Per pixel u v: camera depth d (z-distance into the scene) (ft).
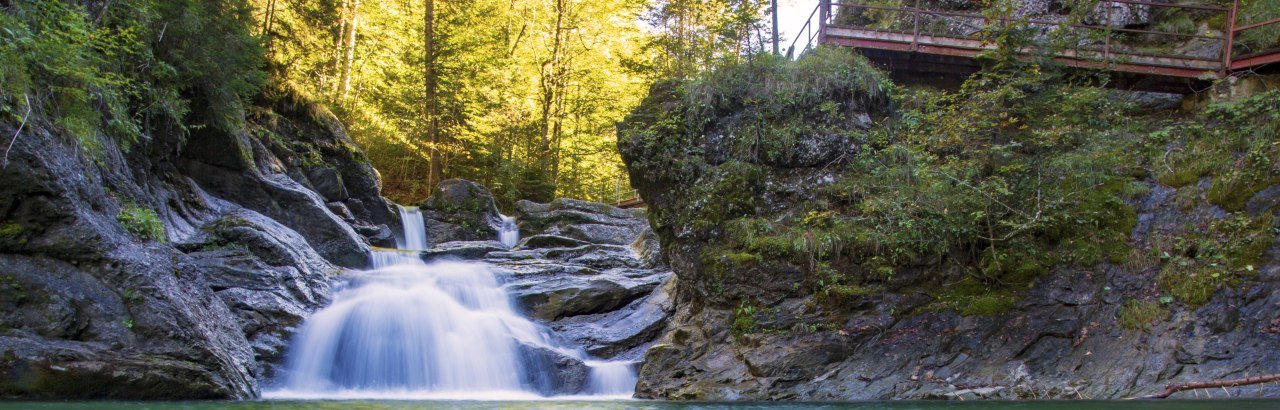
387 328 40.29
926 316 34.24
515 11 101.14
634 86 90.33
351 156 65.26
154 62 43.42
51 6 31.76
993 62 42.24
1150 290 32.09
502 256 56.24
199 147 50.83
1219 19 46.88
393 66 89.66
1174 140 38.34
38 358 25.35
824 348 33.47
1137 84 43.86
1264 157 33.91
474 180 88.33
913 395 30.19
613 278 49.62
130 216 34.04
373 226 61.77
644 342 42.57
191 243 40.70
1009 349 31.65
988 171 38.42
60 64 31.53
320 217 52.80
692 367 34.96
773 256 37.01
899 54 44.11
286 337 37.42
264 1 72.69
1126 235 34.68
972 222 35.86
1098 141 39.50
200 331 30.12
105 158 36.04
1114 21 49.70
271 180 54.24
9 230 27.68
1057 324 32.12
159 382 27.09
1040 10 50.55
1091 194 36.37
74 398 25.67
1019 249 35.35
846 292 35.09
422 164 86.43
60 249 28.45
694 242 39.52
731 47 49.16
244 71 50.47
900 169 38.19
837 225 37.17
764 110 41.04
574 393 38.01
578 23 95.81
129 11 40.32
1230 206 33.37
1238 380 20.35
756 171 39.78
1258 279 30.14
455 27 83.92
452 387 38.86
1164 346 29.32
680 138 41.37
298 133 62.80
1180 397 26.08
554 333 43.73
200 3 45.21
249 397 30.48
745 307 36.60
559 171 91.20
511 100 90.58
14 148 27.58
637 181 43.01
